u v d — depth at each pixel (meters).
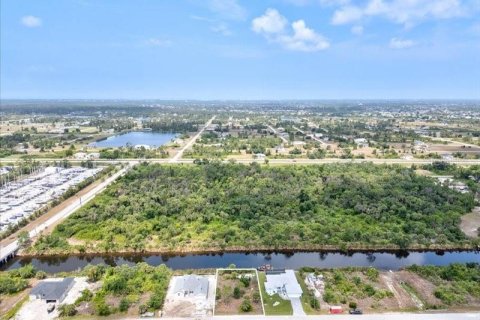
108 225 113.69
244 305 71.38
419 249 103.31
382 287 80.75
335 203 129.50
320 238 104.62
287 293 75.44
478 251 103.62
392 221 117.94
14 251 99.19
